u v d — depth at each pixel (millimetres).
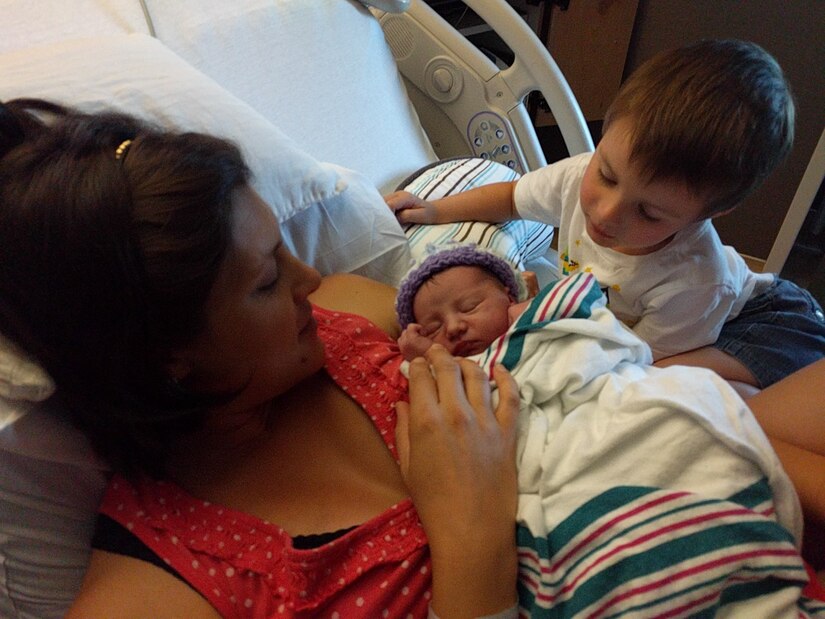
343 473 710
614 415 663
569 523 611
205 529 641
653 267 984
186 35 1174
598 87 2066
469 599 563
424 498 620
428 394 672
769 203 1957
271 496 681
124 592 604
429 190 1288
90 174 530
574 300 755
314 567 594
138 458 641
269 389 706
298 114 1268
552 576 593
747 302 1141
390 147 1404
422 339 824
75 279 521
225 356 623
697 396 655
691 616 562
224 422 697
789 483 624
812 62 1693
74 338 551
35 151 557
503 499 618
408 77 1542
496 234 1220
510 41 1289
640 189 833
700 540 570
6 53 968
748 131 796
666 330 1019
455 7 1952
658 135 799
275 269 646
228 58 1207
